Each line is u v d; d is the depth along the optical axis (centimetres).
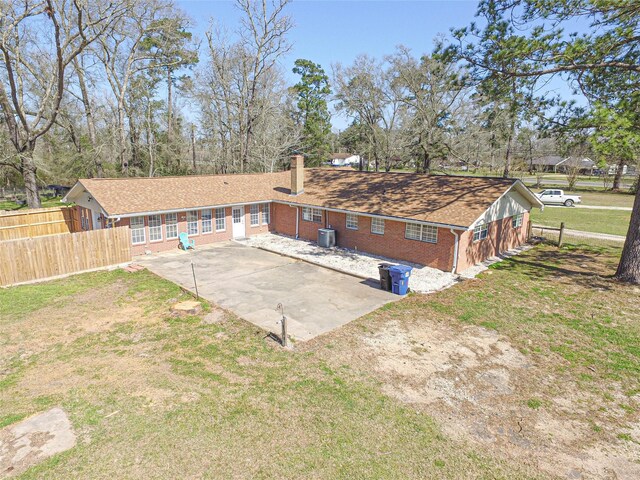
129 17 2800
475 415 728
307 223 2225
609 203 3925
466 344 1005
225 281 1510
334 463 602
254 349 972
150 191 1992
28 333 1057
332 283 1492
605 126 1198
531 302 1282
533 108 1545
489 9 1394
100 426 673
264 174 2675
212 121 4081
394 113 4053
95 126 3691
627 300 1290
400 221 1752
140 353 949
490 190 1711
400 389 806
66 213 2252
